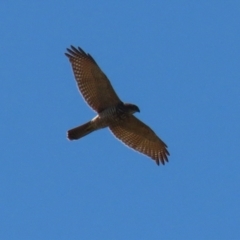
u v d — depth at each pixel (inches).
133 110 882.8
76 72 863.1
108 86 863.1
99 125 880.9
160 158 920.3
